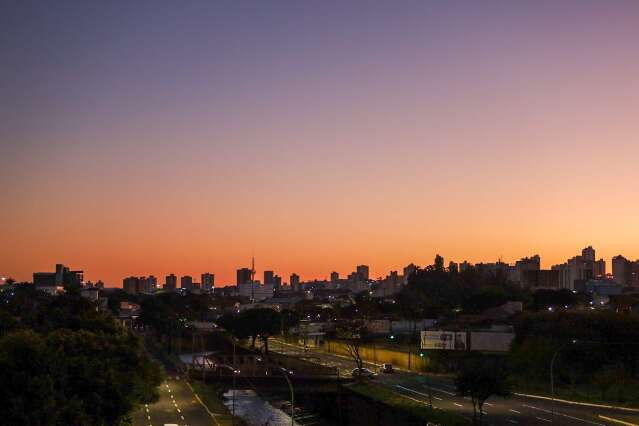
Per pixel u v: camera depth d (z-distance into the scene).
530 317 160.62
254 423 128.00
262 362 193.50
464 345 164.75
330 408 152.25
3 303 172.38
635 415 99.44
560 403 113.38
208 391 147.75
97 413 76.88
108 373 79.81
